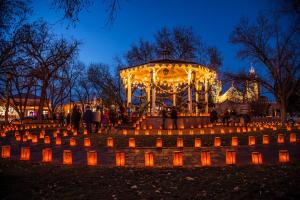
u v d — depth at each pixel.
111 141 16.02
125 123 32.31
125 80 34.59
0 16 22.22
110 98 55.53
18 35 28.69
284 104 35.84
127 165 10.29
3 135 24.30
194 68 30.36
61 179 7.71
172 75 35.53
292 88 35.66
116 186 7.01
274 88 36.56
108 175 8.20
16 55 30.31
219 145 15.12
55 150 14.95
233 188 6.55
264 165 9.27
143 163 10.80
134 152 13.79
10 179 7.70
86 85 64.81
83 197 6.14
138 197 6.12
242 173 8.09
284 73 35.53
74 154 13.41
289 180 6.97
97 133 25.14
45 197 6.15
